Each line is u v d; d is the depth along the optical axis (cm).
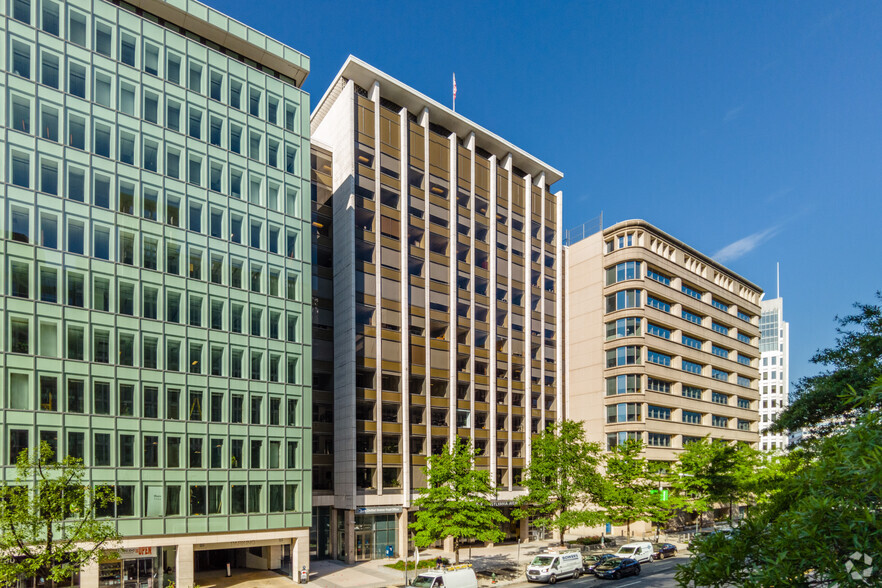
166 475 3522
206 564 4297
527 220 6500
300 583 3791
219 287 3928
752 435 8625
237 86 4222
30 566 2252
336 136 5300
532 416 6188
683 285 7756
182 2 4050
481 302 5903
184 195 3862
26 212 3269
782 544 875
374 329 4969
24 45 3372
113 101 3656
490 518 3797
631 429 6619
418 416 5203
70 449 3225
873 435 895
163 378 3600
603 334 7112
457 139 6150
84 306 3388
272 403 4044
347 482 4662
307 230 4431
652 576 3844
